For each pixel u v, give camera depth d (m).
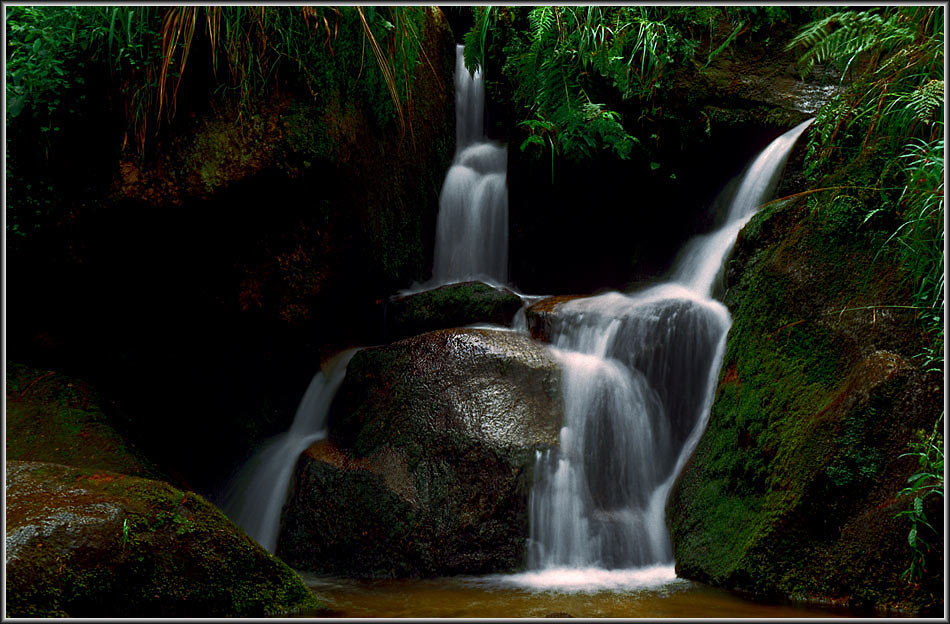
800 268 4.09
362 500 4.58
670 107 6.41
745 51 6.46
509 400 4.72
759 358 4.14
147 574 3.00
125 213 4.77
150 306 5.35
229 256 5.23
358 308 6.23
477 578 4.18
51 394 5.06
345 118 5.22
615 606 3.37
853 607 3.22
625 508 4.54
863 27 3.73
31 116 4.64
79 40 4.57
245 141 4.81
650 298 5.71
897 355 3.47
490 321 5.76
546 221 7.37
